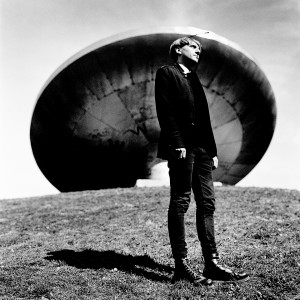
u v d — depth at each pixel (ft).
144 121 61.00
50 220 34.47
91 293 14.25
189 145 14.83
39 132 62.44
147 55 54.39
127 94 58.34
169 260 18.85
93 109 59.31
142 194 44.32
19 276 16.52
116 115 60.29
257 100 61.00
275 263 16.53
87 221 32.48
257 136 66.33
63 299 13.73
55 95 57.57
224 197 39.42
